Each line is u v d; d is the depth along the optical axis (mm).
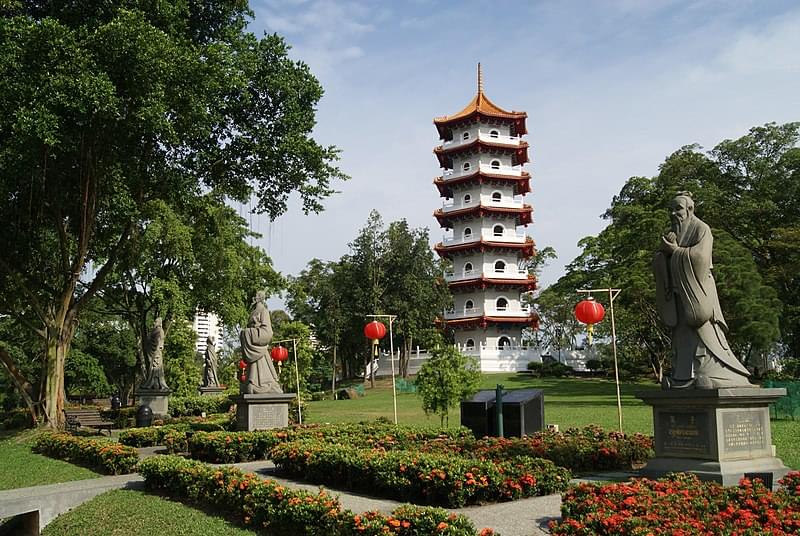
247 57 25016
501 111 69188
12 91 19297
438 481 10719
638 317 42875
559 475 11719
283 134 26609
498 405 17750
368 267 65062
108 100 19812
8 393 54531
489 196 68312
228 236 37875
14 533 13109
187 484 12484
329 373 68250
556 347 77812
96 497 13547
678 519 7480
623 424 23484
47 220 26625
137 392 35688
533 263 86125
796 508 7840
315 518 9234
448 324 69562
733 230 43406
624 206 51812
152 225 29828
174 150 26141
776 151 43844
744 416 10516
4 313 28250
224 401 36188
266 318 21375
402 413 35406
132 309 44281
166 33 23062
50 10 23266
